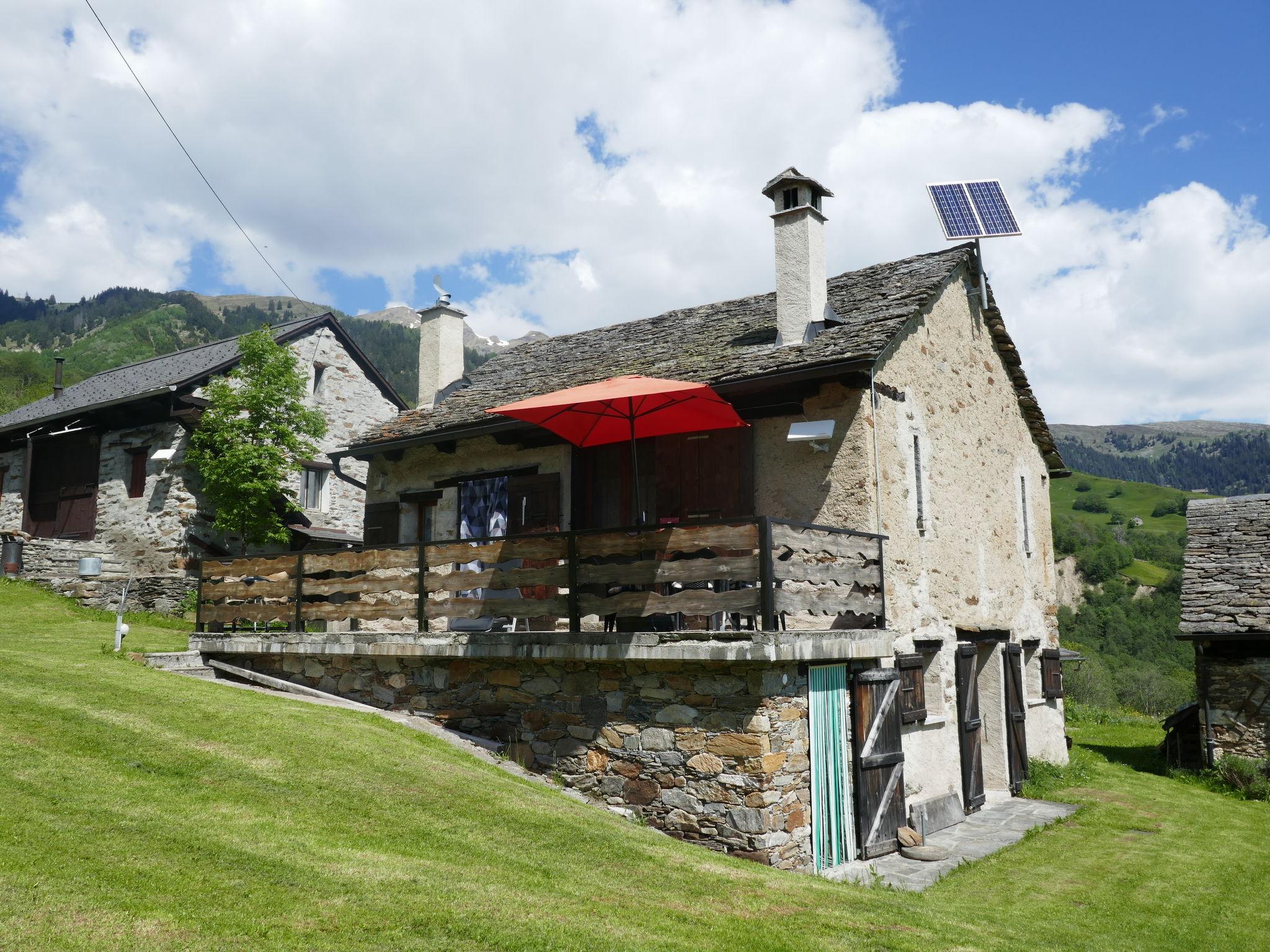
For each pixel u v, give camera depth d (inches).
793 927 221.6
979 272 508.7
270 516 765.3
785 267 445.4
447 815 265.6
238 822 231.6
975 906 295.0
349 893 196.9
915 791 401.4
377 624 541.3
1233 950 265.3
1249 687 588.7
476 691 384.2
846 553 358.3
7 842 195.2
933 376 463.8
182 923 170.6
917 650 410.6
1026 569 570.9
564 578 351.9
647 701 335.3
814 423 394.3
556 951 181.9
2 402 2741.1
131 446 804.6
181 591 746.8
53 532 864.3
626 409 364.2
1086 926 280.5
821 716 339.0
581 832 272.7
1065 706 1020.5
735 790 308.2
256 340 768.9
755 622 328.2
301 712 353.7
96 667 384.8
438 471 546.6
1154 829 433.7
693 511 435.2
